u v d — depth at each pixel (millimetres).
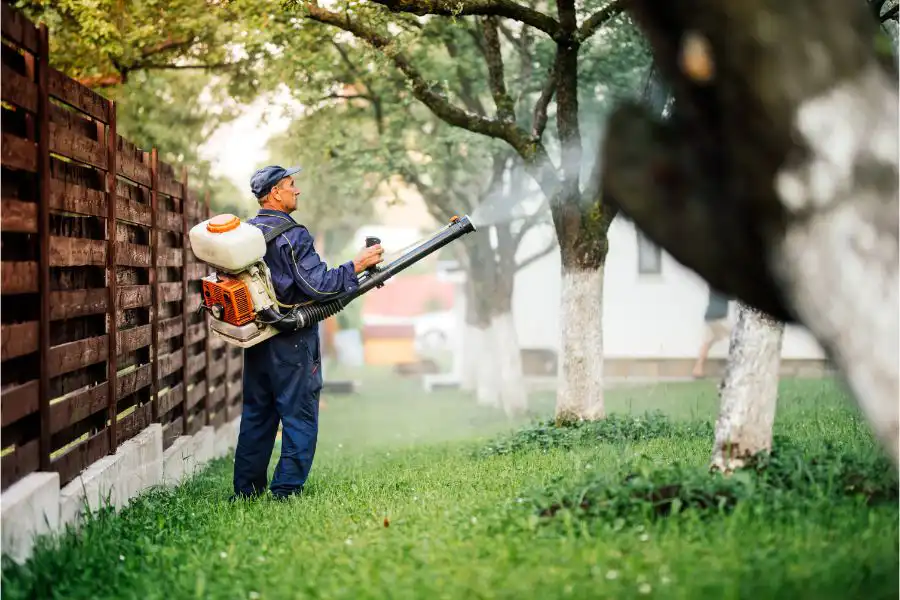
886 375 3553
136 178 8711
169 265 10172
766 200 3615
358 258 8195
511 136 12602
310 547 5484
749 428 6586
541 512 5559
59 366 6336
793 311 3758
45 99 5973
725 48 3541
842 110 3500
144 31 14984
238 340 7961
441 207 22141
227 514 7023
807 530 4617
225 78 20156
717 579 3871
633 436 11570
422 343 47062
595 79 15695
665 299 25547
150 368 9211
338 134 19328
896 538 4363
